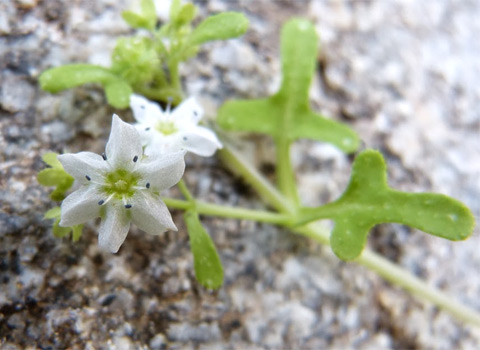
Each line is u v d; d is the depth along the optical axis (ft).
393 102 0.17
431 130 0.17
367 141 0.17
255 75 0.16
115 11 0.15
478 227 0.17
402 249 0.16
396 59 0.18
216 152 0.15
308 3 0.18
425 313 0.16
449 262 0.16
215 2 0.17
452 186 0.17
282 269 0.15
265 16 0.17
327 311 0.15
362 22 0.18
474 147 0.18
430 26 0.19
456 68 0.19
